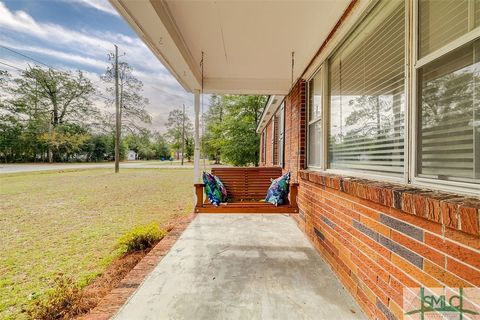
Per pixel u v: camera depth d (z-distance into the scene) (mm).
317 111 3295
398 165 1628
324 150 2902
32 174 14922
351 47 2320
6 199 7227
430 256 1153
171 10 2453
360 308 1751
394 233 1411
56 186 10016
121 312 1703
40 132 25250
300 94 3783
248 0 2277
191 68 3668
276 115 8258
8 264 3006
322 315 1670
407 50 1505
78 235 4109
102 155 36750
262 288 2010
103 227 4578
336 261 2236
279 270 2326
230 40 3096
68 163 30125
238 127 16531
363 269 1748
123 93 22344
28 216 5391
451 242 1043
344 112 2465
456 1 1210
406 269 1312
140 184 11109
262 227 3801
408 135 1493
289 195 3092
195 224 3982
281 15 2506
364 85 2080
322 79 2941
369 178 1955
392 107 1701
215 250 2834
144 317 1651
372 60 1960
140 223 4852
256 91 4859
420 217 1210
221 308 1747
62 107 25875
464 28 1168
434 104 1340
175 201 7148
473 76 1130
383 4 1808
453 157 1225
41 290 2420
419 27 1431
